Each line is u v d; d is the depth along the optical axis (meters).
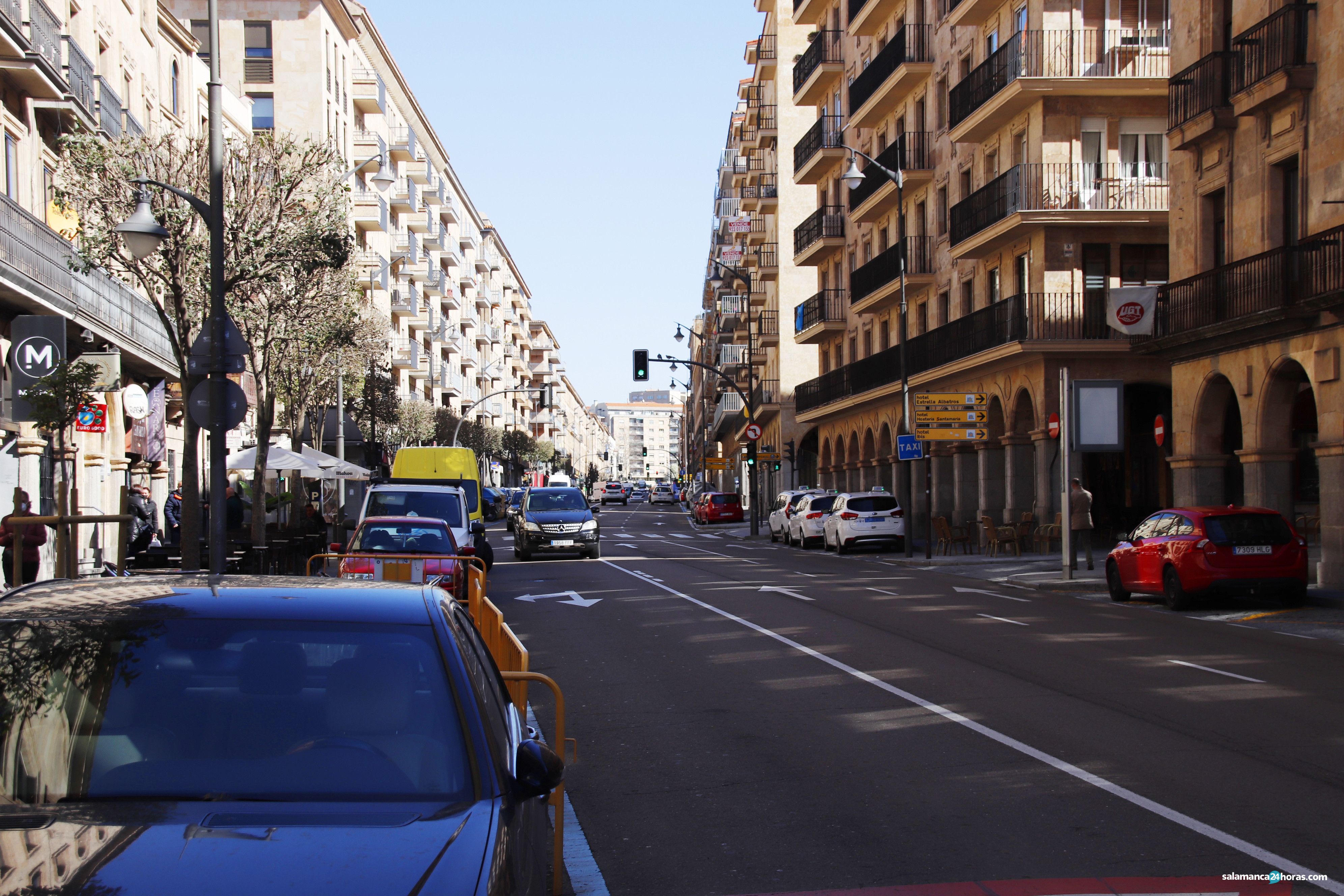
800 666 12.77
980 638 15.11
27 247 22.39
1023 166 31.97
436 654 4.03
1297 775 7.73
